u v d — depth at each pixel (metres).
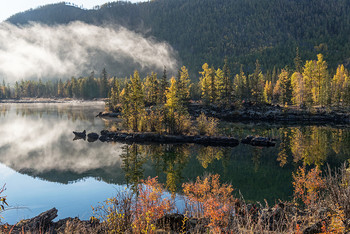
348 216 6.08
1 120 71.56
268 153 37.03
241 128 60.97
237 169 29.53
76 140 48.25
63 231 9.06
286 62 179.38
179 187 22.48
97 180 26.12
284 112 77.75
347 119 72.06
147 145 44.41
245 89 98.19
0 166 32.00
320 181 14.08
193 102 98.50
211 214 7.99
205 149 41.03
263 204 18.06
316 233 6.79
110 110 94.12
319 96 83.69
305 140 44.88
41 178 26.89
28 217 15.74
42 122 68.94
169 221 8.77
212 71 93.94
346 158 32.00
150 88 93.88
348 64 163.38
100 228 7.65
